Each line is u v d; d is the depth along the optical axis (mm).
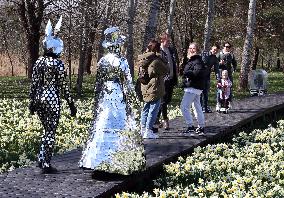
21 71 40875
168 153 10602
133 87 8586
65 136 13594
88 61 43000
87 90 27750
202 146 12008
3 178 8562
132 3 23922
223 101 17047
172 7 23906
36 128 14461
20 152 11875
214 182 8945
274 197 8258
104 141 8398
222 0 41812
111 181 8406
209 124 14453
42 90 8719
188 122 12852
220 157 10664
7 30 37969
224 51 17016
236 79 38312
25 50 38844
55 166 9406
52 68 8664
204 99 16719
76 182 8336
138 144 8586
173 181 9258
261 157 11297
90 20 23125
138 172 8664
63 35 24375
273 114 18844
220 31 41375
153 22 19891
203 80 12625
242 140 13289
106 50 8617
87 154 8492
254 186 8508
